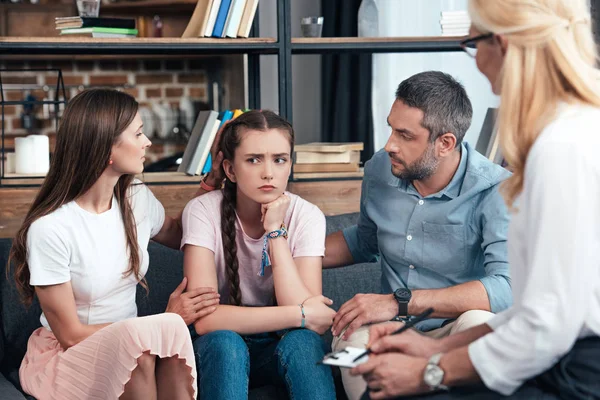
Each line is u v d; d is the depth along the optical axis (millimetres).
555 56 1422
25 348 2291
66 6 4984
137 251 2119
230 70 4688
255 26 3170
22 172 2812
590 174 1350
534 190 1385
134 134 2018
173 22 5000
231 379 1886
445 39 2773
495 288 1941
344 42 2730
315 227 2203
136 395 1874
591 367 1387
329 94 4273
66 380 1943
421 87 1952
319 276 2170
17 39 2570
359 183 2799
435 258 2123
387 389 1499
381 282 2291
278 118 2119
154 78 5172
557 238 1351
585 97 1420
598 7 2750
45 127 5113
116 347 1851
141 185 2227
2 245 2334
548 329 1356
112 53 2840
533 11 1429
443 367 1458
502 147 1464
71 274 2020
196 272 2111
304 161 2822
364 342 1903
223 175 2297
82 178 1992
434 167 1998
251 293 2221
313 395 1874
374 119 3975
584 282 1351
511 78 1443
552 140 1381
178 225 2357
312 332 2000
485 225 2041
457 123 1963
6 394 1898
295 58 4457
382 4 3668
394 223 2164
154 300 2404
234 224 2178
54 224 1966
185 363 1900
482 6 1473
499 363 1406
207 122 2787
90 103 1981
